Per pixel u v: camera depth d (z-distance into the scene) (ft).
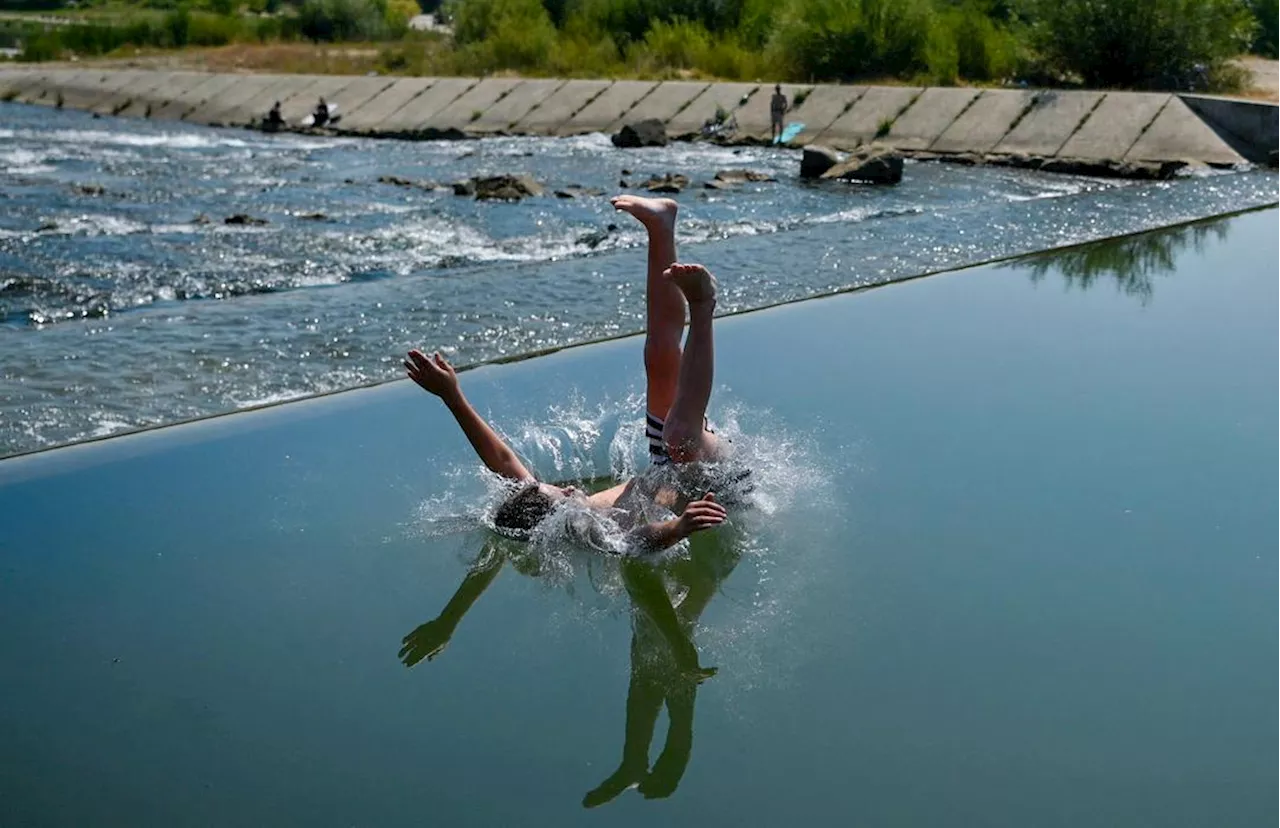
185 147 61.26
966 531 12.03
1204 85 62.54
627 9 84.58
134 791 8.39
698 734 8.99
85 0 180.96
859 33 67.92
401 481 13.69
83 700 9.54
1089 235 29.91
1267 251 26.58
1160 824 7.84
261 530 12.51
